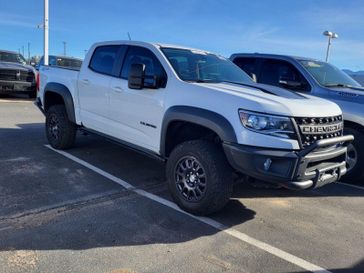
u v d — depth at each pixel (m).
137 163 6.67
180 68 5.16
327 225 4.70
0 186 5.21
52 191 5.17
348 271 3.67
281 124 4.09
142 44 5.59
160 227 4.30
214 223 4.50
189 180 4.63
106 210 4.67
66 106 6.82
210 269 3.53
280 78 7.13
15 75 15.05
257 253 3.89
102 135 6.17
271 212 4.98
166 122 4.87
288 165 4.07
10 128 9.27
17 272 3.29
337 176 4.66
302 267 3.69
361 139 6.25
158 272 3.43
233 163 4.22
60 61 17.56
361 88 6.97
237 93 4.45
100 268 3.43
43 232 4.01
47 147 7.44
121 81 5.68
